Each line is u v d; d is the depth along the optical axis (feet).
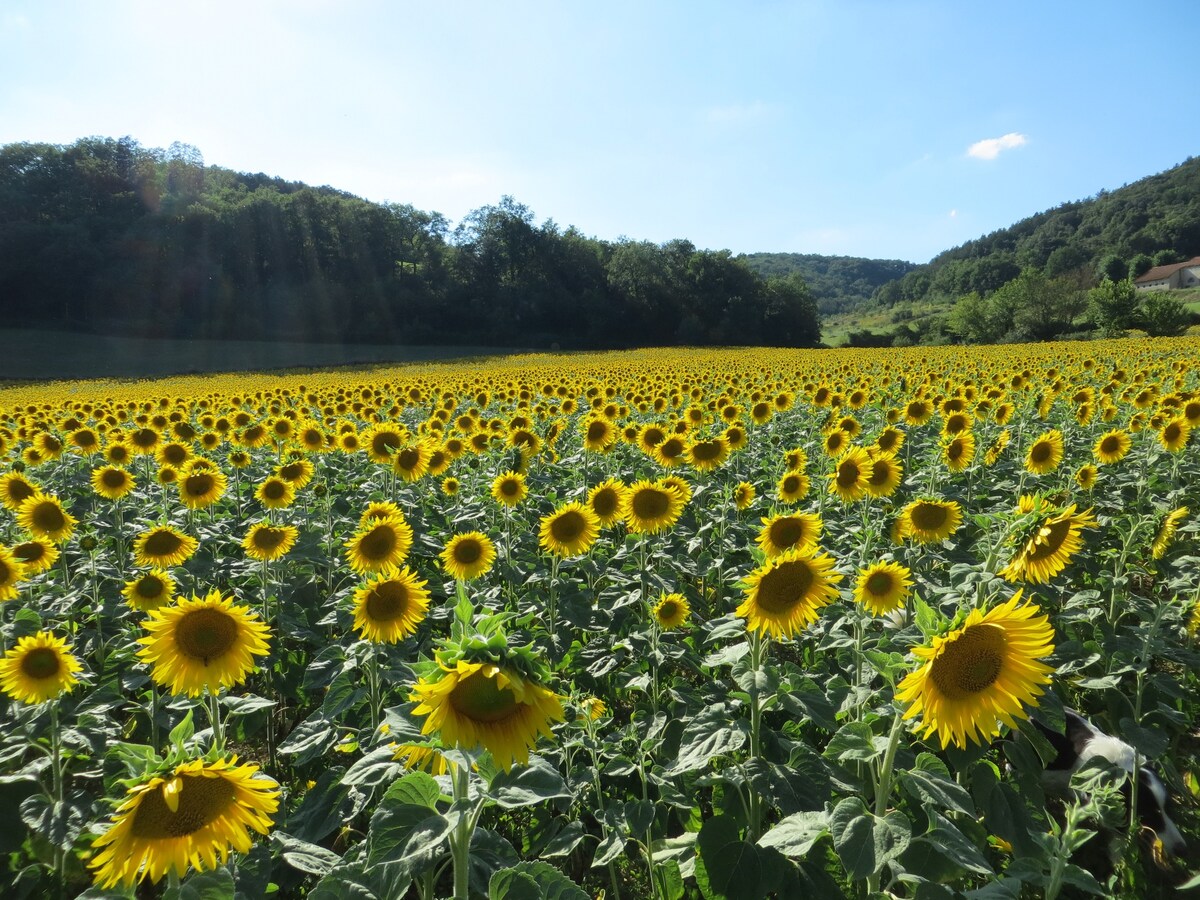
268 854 11.18
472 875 9.68
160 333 314.35
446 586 21.76
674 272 423.23
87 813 13.21
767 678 11.89
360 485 36.88
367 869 7.99
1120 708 16.55
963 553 22.84
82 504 35.42
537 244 426.92
